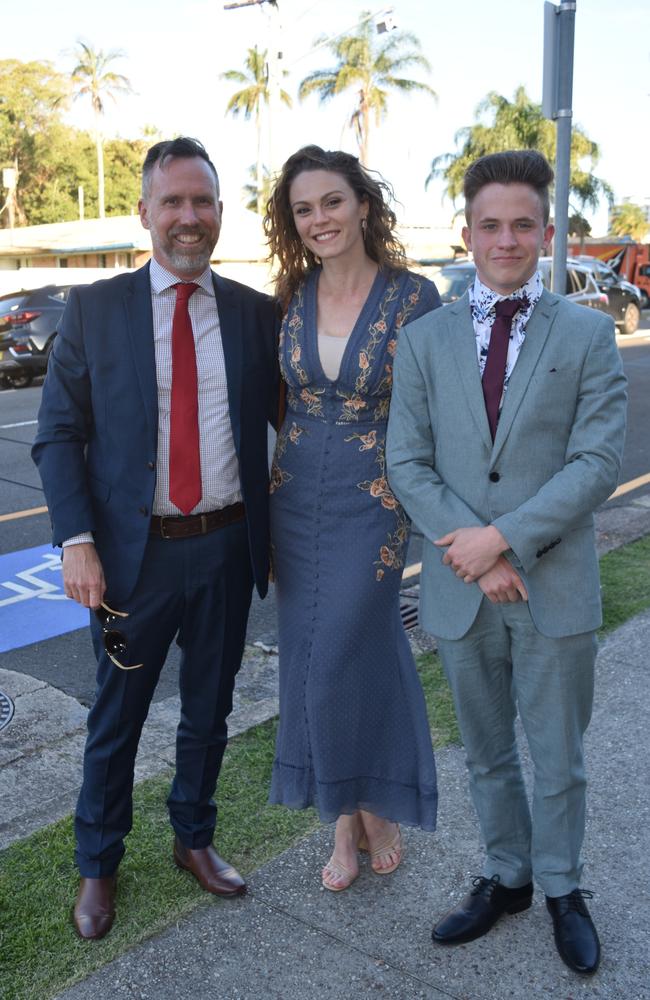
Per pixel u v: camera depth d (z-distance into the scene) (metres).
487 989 2.27
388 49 35.97
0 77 47.41
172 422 2.43
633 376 13.69
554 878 2.40
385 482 2.54
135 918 2.52
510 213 2.09
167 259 2.40
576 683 2.28
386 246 2.57
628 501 7.04
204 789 2.66
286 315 2.60
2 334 13.59
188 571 2.49
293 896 2.62
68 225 36.09
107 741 2.52
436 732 3.46
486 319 2.22
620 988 2.27
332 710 2.53
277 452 2.66
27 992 2.25
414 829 2.93
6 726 3.63
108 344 2.43
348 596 2.52
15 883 2.63
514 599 2.19
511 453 2.18
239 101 38.38
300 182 2.45
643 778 3.14
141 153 52.62
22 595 5.22
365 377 2.47
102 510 2.46
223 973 2.32
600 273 20.12
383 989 2.27
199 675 2.62
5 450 8.96
